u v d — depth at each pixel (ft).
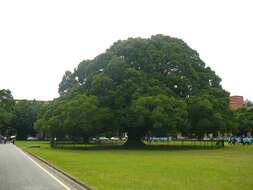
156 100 194.29
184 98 216.95
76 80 244.01
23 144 287.89
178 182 64.44
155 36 240.73
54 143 226.79
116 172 81.30
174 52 226.99
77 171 83.76
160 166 95.61
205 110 207.10
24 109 426.92
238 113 365.81
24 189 57.06
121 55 229.25
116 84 212.23
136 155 143.54
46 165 103.19
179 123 193.77
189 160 115.96
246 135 369.71
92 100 202.90
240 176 73.51
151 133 213.25
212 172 81.00
